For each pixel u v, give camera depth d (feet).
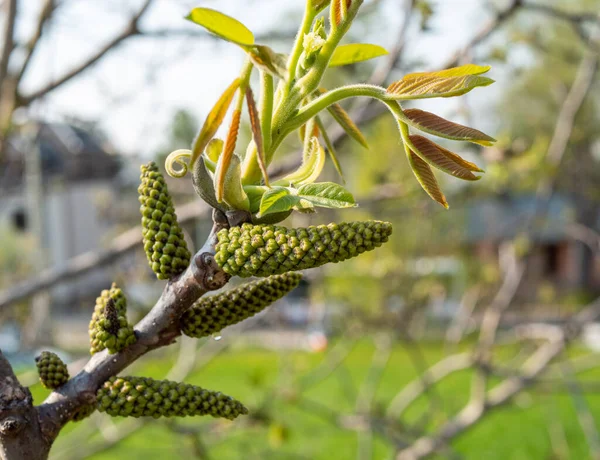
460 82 3.16
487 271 18.17
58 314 46.50
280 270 3.22
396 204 17.84
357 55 4.29
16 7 9.90
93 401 3.76
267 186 3.32
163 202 3.74
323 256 3.12
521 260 13.56
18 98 10.77
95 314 3.86
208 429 12.44
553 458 16.26
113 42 10.81
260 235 3.23
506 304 13.44
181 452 14.49
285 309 16.42
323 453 21.03
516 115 24.06
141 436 17.75
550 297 25.11
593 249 14.56
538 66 19.79
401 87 3.30
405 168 15.48
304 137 4.41
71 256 59.16
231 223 3.51
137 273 18.33
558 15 10.60
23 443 3.65
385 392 30.89
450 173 3.43
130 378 3.67
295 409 24.25
